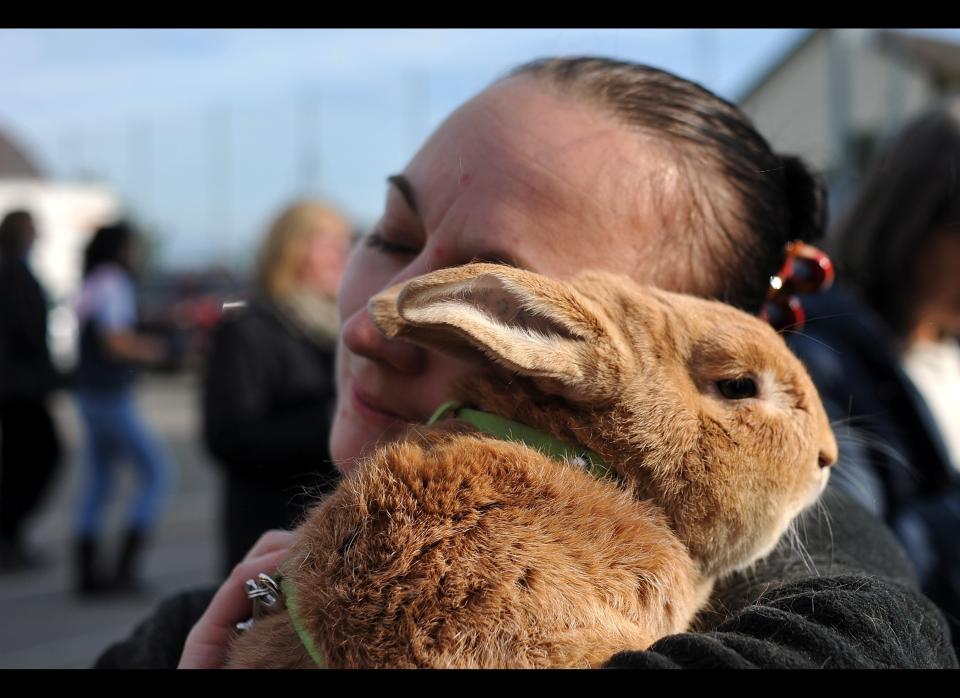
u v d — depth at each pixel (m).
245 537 3.76
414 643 1.20
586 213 1.57
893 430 2.54
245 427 3.72
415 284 1.33
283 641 1.30
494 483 1.37
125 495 9.15
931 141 3.01
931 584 2.42
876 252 3.12
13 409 7.02
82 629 5.73
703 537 1.57
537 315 1.50
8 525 6.99
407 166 1.80
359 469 1.42
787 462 1.61
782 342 1.70
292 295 4.03
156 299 18.83
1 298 7.04
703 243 1.67
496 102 1.64
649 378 1.56
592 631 1.27
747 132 1.78
